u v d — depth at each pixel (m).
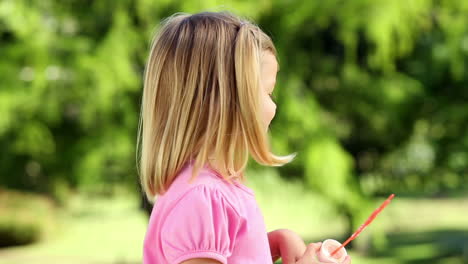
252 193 1.73
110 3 7.14
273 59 1.79
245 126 1.67
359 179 9.31
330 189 7.98
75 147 7.46
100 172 7.64
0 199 13.86
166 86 1.73
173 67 1.72
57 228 14.61
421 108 9.41
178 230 1.59
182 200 1.62
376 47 7.91
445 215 17.94
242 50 1.69
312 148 7.92
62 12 7.34
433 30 8.80
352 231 8.75
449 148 9.91
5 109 6.82
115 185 7.92
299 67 8.30
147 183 1.73
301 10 7.39
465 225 16.41
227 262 1.63
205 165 1.67
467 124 9.61
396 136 9.82
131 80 6.88
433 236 14.85
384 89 8.84
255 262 1.64
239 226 1.64
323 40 8.67
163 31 1.80
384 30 7.09
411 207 19.44
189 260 1.57
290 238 1.95
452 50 8.18
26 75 7.08
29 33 6.96
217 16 1.78
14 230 14.03
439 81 9.47
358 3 7.16
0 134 7.42
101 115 7.34
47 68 6.86
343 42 8.23
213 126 1.67
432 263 11.94
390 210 10.20
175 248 1.59
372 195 9.41
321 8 7.32
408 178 10.47
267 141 1.70
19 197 13.98
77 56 6.88
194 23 1.76
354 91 8.90
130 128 7.41
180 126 1.68
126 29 7.00
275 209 14.08
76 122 7.69
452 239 14.48
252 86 1.68
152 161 1.72
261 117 1.72
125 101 7.26
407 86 8.99
